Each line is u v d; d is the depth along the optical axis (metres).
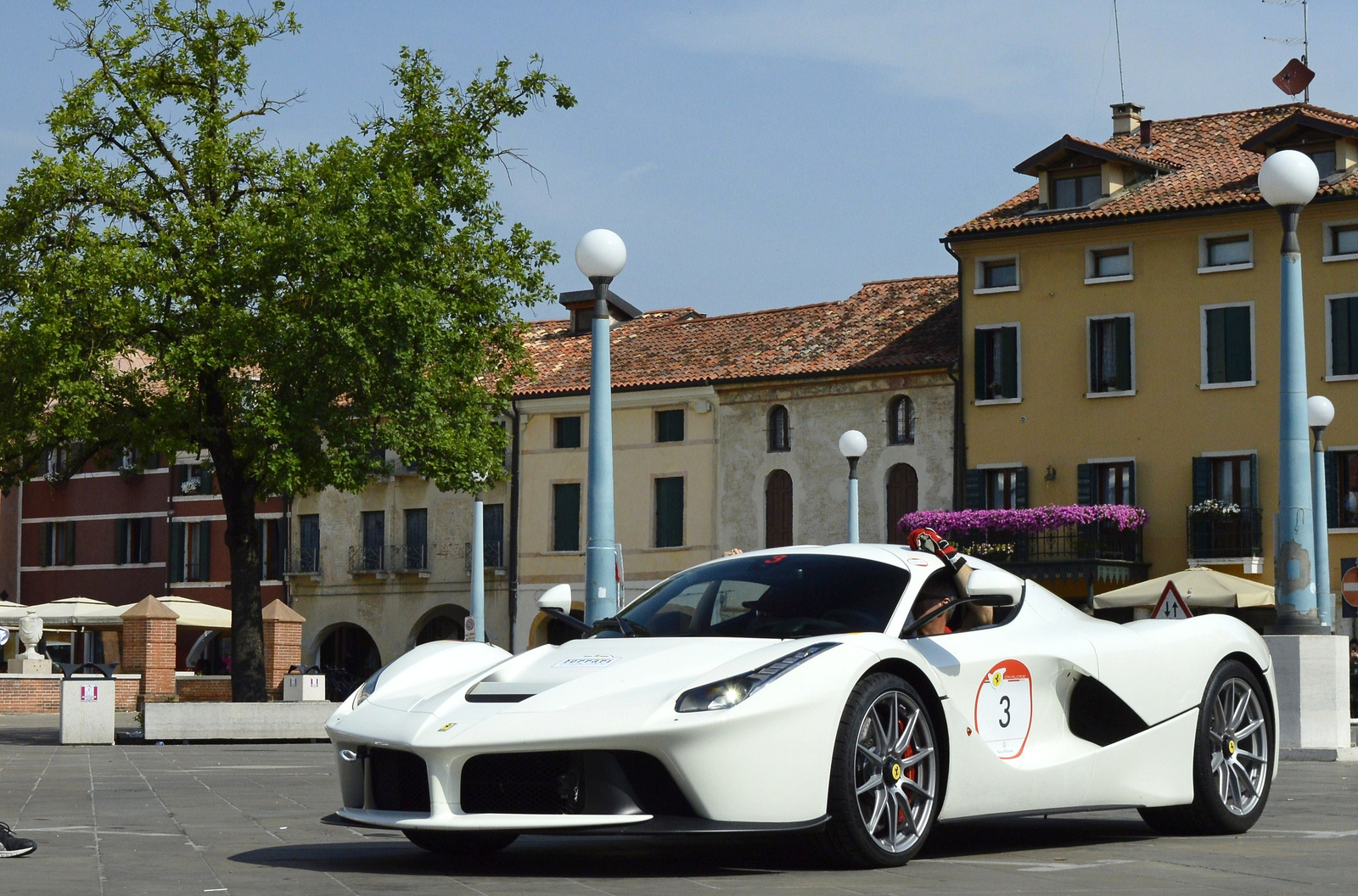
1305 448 14.71
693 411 42.81
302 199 25.14
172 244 24.81
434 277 26.09
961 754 6.51
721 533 42.16
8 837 6.80
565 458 44.72
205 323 24.55
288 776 13.66
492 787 6.01
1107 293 37.47
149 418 25.05
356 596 48.50
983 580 6.75
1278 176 14.53
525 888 5.63
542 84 27.19
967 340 39.00
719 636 6.75
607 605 13.38
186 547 53.16
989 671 6.75
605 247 13.52
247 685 25.84
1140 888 5.57
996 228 38.31
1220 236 36.34
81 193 25.17
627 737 5.82
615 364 44.97
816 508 40.91
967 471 38.75
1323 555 26.77
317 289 24.52
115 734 22.97
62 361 24.11
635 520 43.56
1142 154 39.22
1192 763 7.49
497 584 45.72
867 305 43.72
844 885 5.66
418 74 26.88
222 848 7.14
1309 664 14.66
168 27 25.72
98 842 7.44
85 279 24.03
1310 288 35.34
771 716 5.90
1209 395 36.28
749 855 6.64
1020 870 6.11
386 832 7.92
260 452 24.56
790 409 41.47
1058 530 36.91
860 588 6.88
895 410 40.16
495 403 28.02
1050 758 6.95
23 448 25.94
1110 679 7.21
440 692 6.47
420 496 47.59
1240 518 35.53
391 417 25.59
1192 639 7.63
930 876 5.93
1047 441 37.91
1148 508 36.81
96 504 55.34
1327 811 8.84
